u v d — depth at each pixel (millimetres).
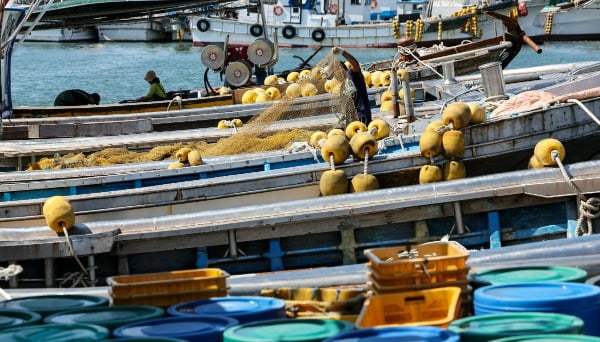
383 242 13375
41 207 14164
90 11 29234
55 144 19797
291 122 19391
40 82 45812
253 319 7262
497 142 15094
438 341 6258
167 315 7496
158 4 29297
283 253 13219
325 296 8102
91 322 7141
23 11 23938
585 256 9477
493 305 7000
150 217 13477
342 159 14688
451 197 13266
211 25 69000
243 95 24484
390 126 17781
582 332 6531
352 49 67188
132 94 42000
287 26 67625
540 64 50219
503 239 13414
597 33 69250
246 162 16078
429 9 69938
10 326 7051
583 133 15477
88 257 12781
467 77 25109
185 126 22547
